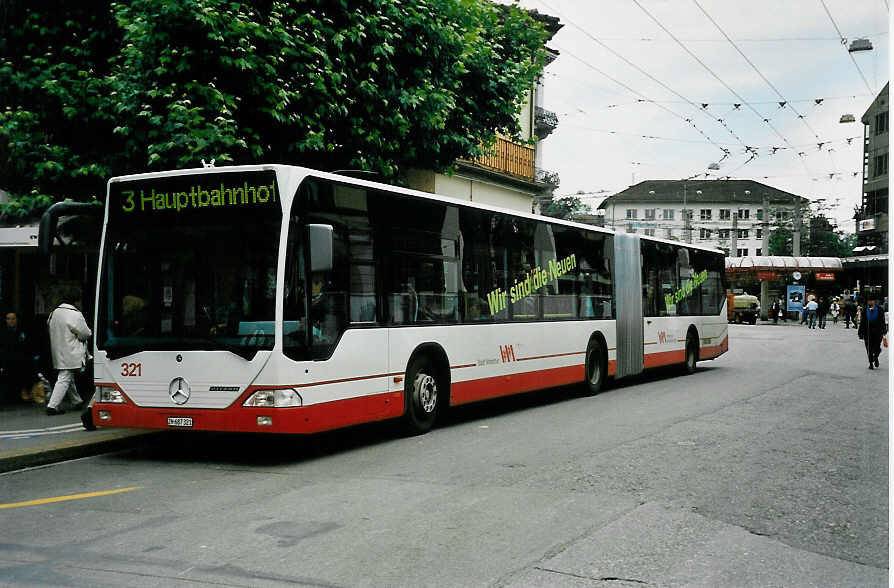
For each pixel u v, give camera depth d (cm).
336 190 924
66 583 482
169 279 887
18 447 905
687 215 7012
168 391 873
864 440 997
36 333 1423
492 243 1245
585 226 1559
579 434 1052
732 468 821
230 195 872
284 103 1202
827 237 9444
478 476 788
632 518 625
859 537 581
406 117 1446
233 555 535
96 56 1362
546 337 1389
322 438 1059
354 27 1307
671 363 1911
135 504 691
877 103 5944
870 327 2145
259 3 1241
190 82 1175
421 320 1069
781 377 1906
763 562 522
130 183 911
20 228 1277
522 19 1717
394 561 520
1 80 1288
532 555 532
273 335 841
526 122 2908
